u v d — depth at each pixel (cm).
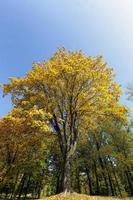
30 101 2188
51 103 2145
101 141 4153
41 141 2661
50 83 2144
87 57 2208
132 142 3838
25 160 3166
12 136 2603
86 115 2286
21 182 4191
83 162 4275
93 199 1972
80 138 2695
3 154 2905
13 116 2247
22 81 2258
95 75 2145
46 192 5594
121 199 2312
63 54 2306
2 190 3791
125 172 4200
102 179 4956
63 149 2180
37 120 2042
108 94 2195
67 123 2286
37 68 2281
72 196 1916
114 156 3756
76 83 2155
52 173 4434
